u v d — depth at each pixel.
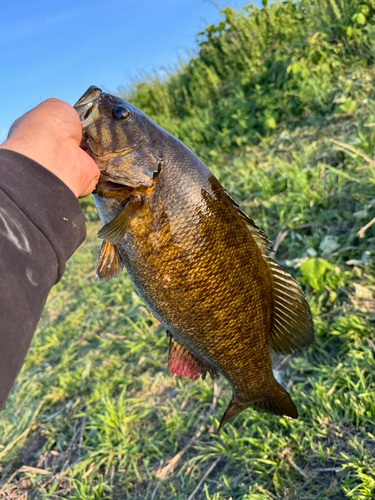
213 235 0.33
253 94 1.29
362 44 1.09
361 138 0.79
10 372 0.14
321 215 0.73
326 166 0.77
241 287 0.35
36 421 0.70
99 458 0.57
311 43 1.18
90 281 1.10
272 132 1.13
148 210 0.33
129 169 0.33
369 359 0.49
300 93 1.10
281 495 0.42
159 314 0.35
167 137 0.34
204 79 1.54
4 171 0.17
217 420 0.53
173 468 0.52
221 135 1.25
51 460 0.61
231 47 1.47
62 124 0.22
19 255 0.16
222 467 0.49
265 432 0.49
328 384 0.50
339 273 0.61
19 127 0.21
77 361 0.79
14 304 0.15
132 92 1.82
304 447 0.46
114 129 0.33
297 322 0.39
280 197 0.84
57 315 1.02
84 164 0.23
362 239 0.65
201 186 0.33
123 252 0.34
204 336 0.35
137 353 0.73
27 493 0.58
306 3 1.40
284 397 0.41
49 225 0.17
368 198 0.69
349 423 0.46
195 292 0.34
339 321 0.55
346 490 0.39
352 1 1.19
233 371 0.38
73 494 0.55
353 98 0.98
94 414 0.63
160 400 0.62
